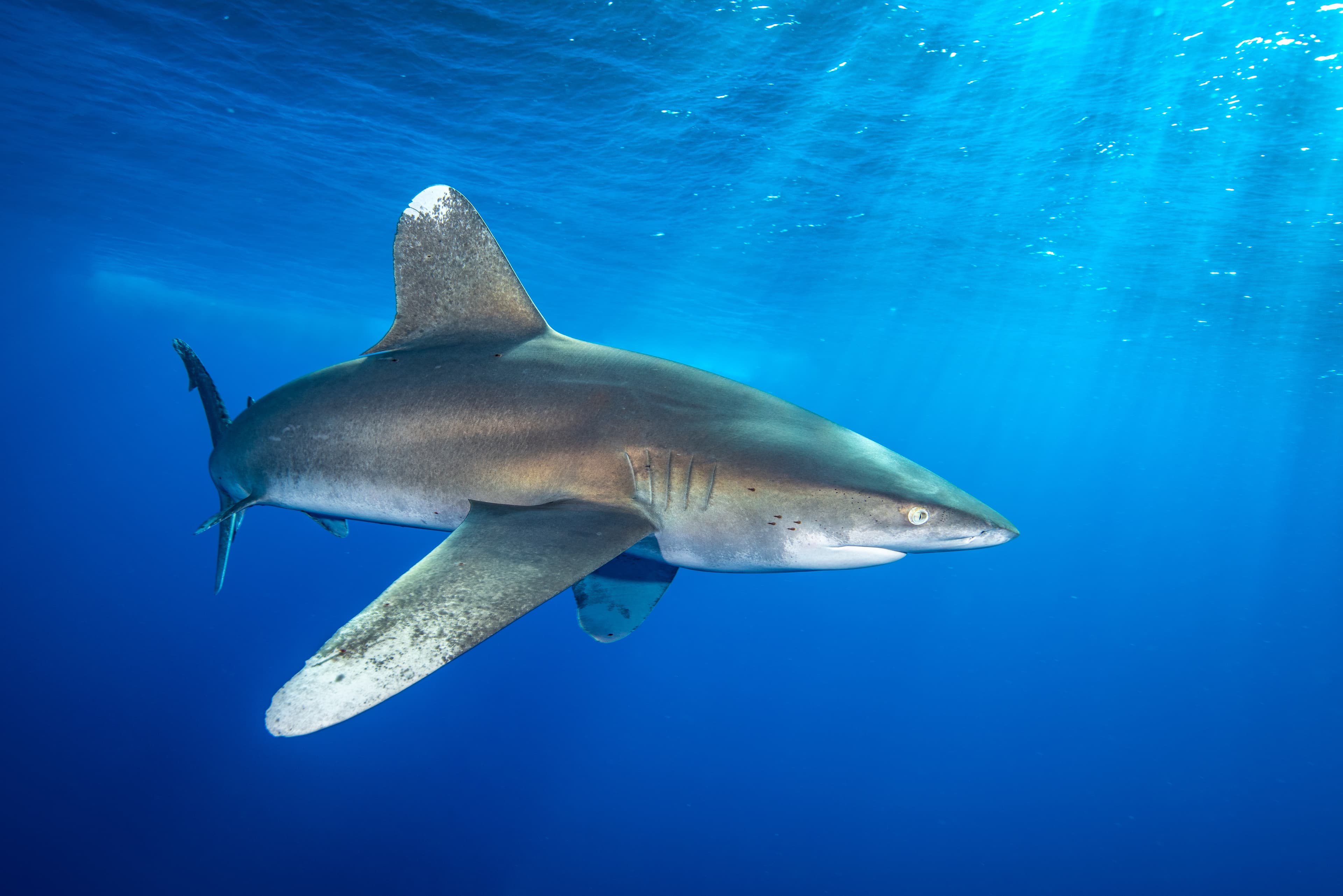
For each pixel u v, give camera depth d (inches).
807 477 87.7
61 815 670.5
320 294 1219.9
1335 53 311.9
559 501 91.0
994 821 893.2
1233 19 302.8
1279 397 1327.5
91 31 400.5
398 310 109.8
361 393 105.8
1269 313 759.7
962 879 773.3
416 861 717.3
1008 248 642.8
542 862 750.5
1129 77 355.3
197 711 921.5
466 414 98.7
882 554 90.4
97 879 613.3
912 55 357.7
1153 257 622.2
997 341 1165.7
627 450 92.4
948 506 86.7
